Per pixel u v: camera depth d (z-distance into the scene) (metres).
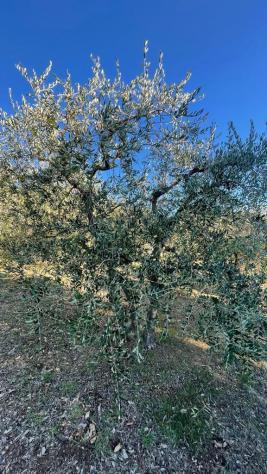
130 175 2.97
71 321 2.75
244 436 2.82
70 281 2.59
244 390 3.42
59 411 2.88
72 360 3.66
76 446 2.52
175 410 2.98
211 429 2.81
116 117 2.90
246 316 1.97
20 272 2.88
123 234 2.39
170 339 4.19
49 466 2.33
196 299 2.35
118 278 2.29
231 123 2.87
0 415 2.80
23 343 4.00
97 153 2.79
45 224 2.92
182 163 3.34
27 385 3.22
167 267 2.49
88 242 2.61
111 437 2.63
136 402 3.03
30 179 2.86
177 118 3.23
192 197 2.94
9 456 2.40
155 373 3.50
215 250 2.50
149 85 3.18
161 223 2.71
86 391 3.13
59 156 2.59
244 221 2.69
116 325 2.24
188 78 3.21
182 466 2.44
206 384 3.44
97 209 2.70
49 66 3.04
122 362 2.70
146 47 3.11
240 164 2.74
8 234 3.14
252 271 2.41
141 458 2.47
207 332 2.28
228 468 2.46
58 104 3.09
